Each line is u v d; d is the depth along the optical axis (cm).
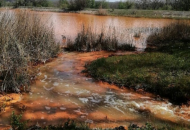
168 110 435
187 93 483
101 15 2377
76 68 668
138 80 548
